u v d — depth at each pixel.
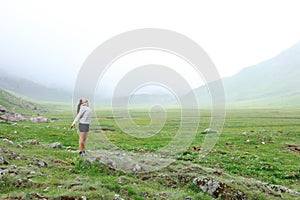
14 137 25.66
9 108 103.69
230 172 19.55
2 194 9.80
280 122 63.03
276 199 12.87
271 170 21.16
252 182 14.45
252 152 27.80
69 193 10.08
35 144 19.64
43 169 13.18
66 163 15.11
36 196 9.69
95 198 10.12
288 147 31.30
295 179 19.53
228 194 12.41
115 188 11.64
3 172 11.39
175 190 12.64
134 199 11.02
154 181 13.55
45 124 50.62
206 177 13.43
